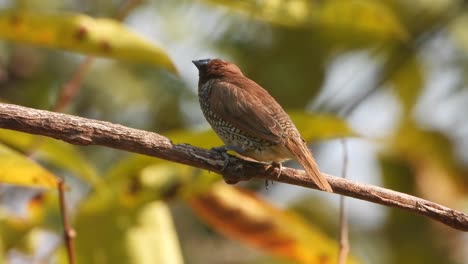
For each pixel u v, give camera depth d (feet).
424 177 47.29
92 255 29.19
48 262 30.73
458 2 46.98
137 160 27.68
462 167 47.60
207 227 44.75
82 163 28.58
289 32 44.04
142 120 41.98
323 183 25.23
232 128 30.76
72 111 39.91
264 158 30.58
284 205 47.65
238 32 43.57
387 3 45.52
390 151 47.03
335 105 46.39
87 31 29.48
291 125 29.86
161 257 29.35
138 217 29.53
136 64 41.50
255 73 43.98
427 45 47.21
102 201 29.43
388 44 45.88
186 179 29.50
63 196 25.27
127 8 33.76
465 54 46.98
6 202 37.19
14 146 28.91
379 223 48.11
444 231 47.24
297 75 44.29
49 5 41.57
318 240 32.12
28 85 40.91
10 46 40.73
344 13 34.01
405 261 47.11
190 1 42.57
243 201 32.14
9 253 31.53
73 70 41.39
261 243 32.30
